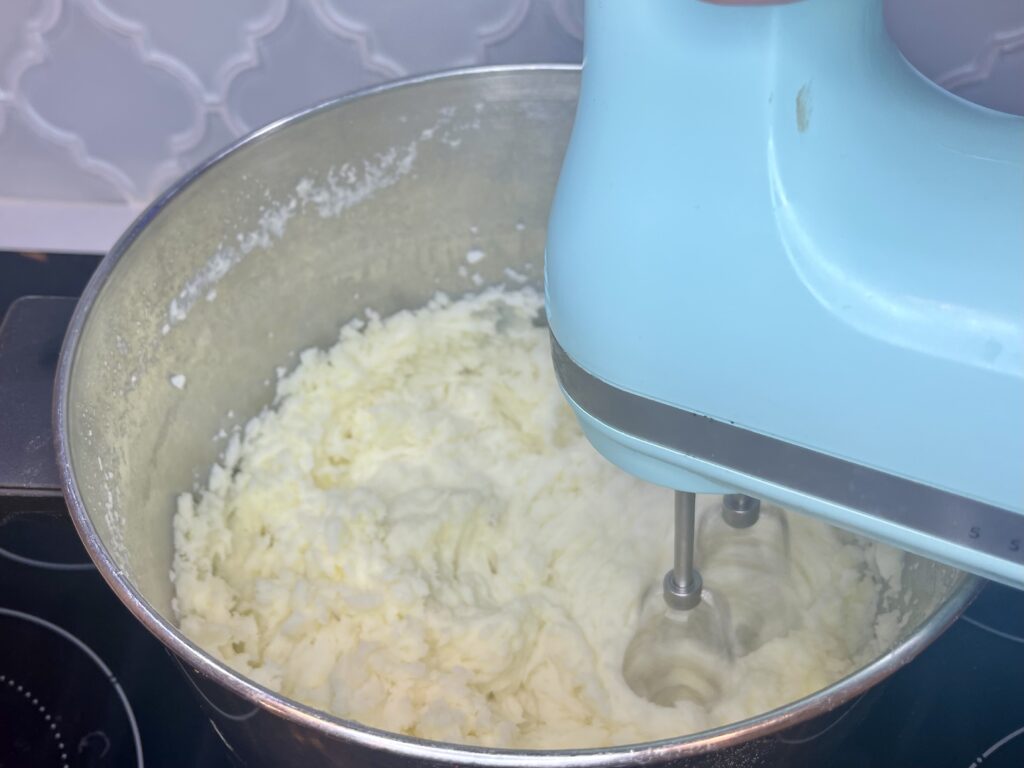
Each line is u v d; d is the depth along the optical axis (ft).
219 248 2.25
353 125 2.26
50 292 2.67
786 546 2.22
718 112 1.21
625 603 2.22
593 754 1.32
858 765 2.02
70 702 2.13
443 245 2.61
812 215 1.23
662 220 1.27
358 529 2.35
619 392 1.40
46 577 2.32
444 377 2.66
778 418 1.32
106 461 1.98
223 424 2.47
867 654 2.09
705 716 2.04
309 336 2.60
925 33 2.12
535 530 2.41
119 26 2.39
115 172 2.69
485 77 2.21
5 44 2.44
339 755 1.47
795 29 1.19
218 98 2.52
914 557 2.01
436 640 2.19
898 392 1.24
